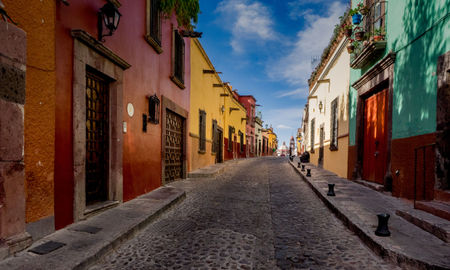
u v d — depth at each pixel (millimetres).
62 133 3584
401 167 5504
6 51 2715
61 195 3572
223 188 8094
